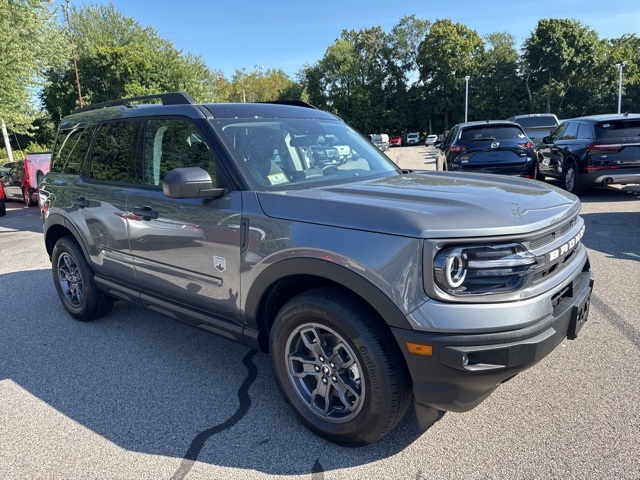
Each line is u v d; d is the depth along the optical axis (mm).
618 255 5777
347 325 2346
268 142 3160
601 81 57500
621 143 9086
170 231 3182
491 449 2492
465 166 9336
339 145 3537
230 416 2928
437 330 2109
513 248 2176
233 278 2834
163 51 43750
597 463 2332
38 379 3490
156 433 2783
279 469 2438
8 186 17438
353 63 66562
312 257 2412
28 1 20094
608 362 3291
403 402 2355
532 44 55938
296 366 2736
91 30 42938
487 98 62531
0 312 4969
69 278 4613
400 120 66812
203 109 3230
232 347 3932
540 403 2869
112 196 3693
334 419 2551
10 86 19297
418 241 2135
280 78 76188
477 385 2195
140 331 4324
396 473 2357
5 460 2590
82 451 2645
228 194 2861
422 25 65375
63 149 4672
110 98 40844
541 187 2980
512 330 2131
